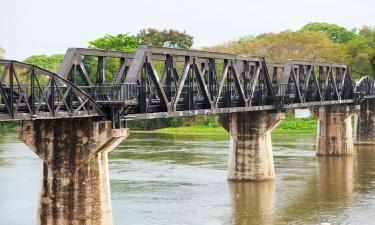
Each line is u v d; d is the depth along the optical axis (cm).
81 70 5153
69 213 4978
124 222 5738
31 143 5028
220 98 6825
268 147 7956
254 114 7800
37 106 4228
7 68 4019
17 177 7969
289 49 19500
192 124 17062
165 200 6675
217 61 16100
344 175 8431
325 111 10769
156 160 9669
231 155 7925
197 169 8762
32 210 6203
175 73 5853
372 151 11681
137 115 5200
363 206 6488
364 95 11662
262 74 7612
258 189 7344
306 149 11644
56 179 5000
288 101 8006
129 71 5175
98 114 4844
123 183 7631
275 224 5775
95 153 4947
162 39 18475
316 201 6725
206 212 6188
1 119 3950
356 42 19312
